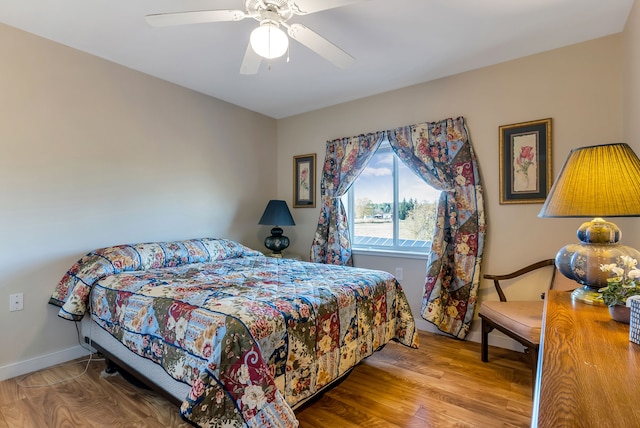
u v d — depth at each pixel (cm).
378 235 346
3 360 208
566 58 239
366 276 223
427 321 288
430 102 298
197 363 136
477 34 222
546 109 246
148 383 171
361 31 217
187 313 150
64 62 234
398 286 238
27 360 217
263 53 171
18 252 214
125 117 267
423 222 318
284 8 158
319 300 172
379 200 345
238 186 364
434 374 216
